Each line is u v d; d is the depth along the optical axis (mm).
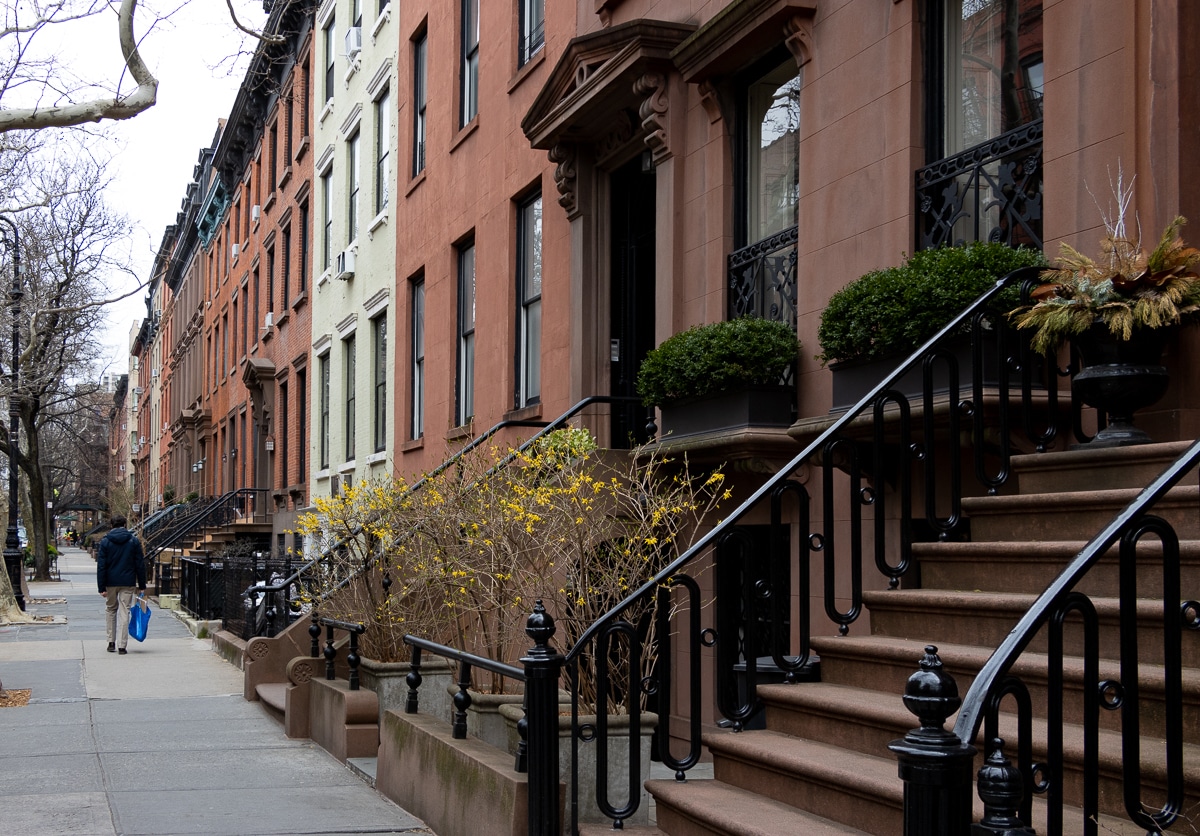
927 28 7766
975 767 4539
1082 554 3547
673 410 9344
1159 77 5859
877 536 6039
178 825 6664
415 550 8820
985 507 5938
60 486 91250
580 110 11203
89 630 20781
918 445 6223
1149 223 5863
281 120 28688
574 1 12492
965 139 7531
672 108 10375
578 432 9734
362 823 6781
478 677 7812
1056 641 3537
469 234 15656
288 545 26438
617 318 12188
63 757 8797
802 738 5492
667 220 10445
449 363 16016
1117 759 3965
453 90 16281
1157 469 5379
